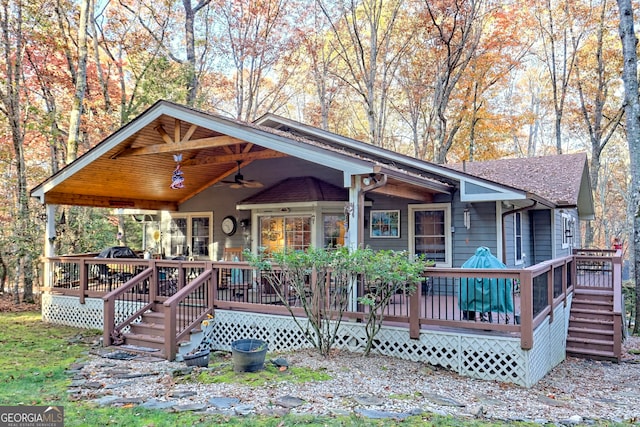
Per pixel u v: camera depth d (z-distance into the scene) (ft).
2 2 43.65
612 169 106.22
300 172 37.88
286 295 24.20
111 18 62.18
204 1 64.69
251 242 39.65
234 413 13.96
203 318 25.96
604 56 68.44
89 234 49.65
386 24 71.00
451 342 20.42
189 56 63.10
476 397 17.08
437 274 20.53
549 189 38.58
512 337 19.34
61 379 19.04
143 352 24.23
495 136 82.94
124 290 27.22
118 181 36.63
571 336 30.53
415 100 76.95
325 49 76.18
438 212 34.32
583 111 72.43
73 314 33.24
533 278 20.21
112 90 65.46
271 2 70.54
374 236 36.24
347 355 21.89
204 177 40.68
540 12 71.41
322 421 13.15
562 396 18.65
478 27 64.23
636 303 37.99
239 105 73.72
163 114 27.96
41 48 51.83
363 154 34.60
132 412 14.14
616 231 111.34
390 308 25.62
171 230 45.16
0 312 39.40
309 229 35.12
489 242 32.40
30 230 44.29
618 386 22.67
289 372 18.88
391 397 15.98
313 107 90.74
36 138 57.16
